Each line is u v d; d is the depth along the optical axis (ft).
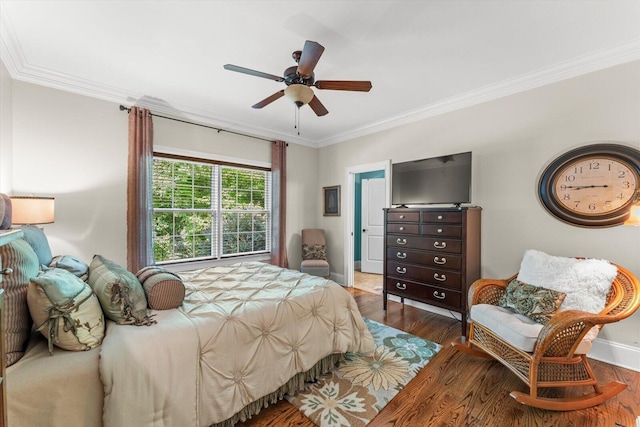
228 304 5.67
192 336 4.52
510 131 9.09
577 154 7.74
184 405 4.23
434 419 5.26
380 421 5.20
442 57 7.51
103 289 4.68
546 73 8.16
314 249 15.16
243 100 10.51
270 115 12.14
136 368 3.90
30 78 8.15
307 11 5.73
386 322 10.09
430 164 10.34
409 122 11.96
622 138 7.14
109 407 3.72
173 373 4.18
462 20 6.00
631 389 6.14
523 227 8.81
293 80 6.91
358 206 20.29
